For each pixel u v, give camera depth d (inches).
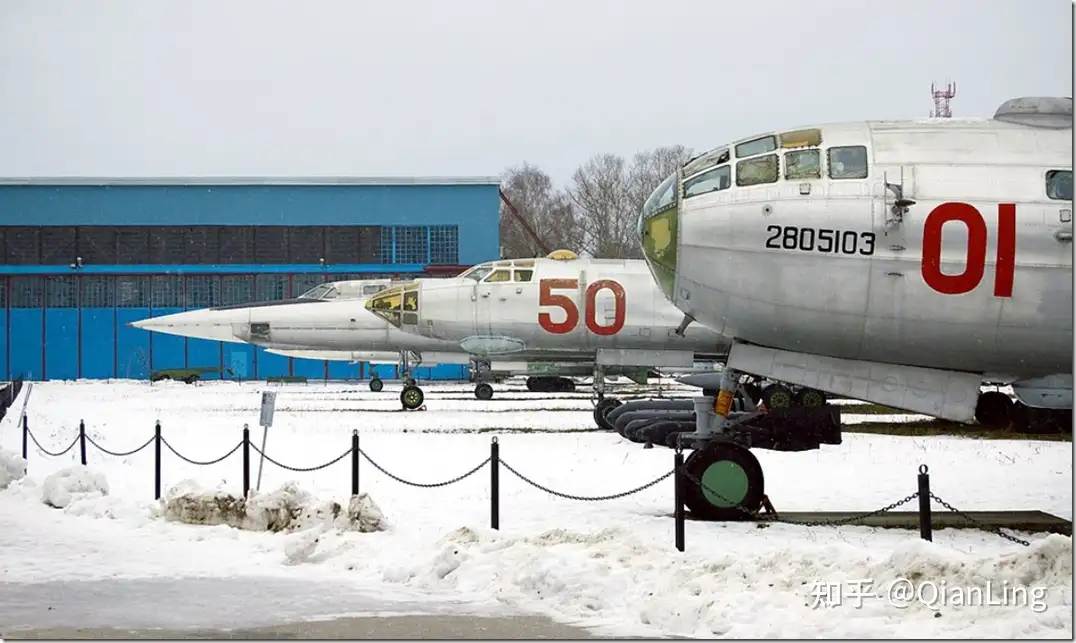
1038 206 564.1
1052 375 607.5
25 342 2736.2
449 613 402.0
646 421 861.2
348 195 2721.5
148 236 2716.5
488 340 1312.7
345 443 989.8
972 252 564.4
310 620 392.2
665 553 457.7
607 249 4141.2
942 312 570.3
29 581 458.9
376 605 415.5
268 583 455.2
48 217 2696.9
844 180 577.6
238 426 1199.6
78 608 411.5
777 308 586.2
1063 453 902.4
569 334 1294.3
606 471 785.6
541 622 387.5
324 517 560.7
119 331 2748.5
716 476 584.4
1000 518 596.1
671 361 1305.4
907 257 568.4
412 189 2723.9
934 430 1138.0
